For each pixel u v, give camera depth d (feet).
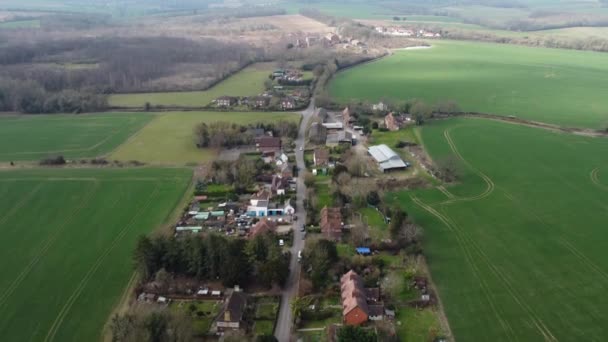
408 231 451.94
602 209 513.04
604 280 397.19
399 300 377.50
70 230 479.82
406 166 635.25
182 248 408.46
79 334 341.41
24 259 431.02
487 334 341.00
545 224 486.38
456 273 411.54
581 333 340.39
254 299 380.99
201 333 345.31
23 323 353.31
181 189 573.74
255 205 520.83
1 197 551.59
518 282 397.80
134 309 360.28
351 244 453.99
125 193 562.66
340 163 645.10
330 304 376.07
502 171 617.21
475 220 497.87
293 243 461.37
